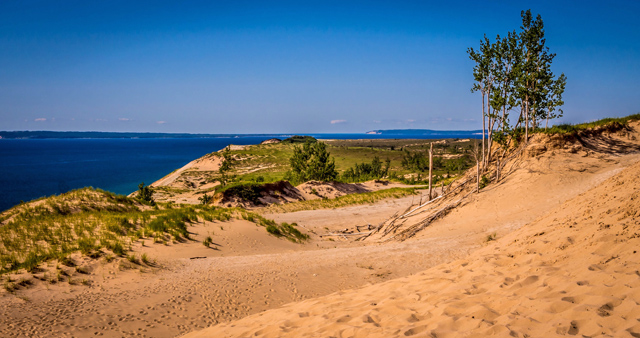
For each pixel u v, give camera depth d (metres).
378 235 21.17
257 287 10.33
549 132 22.36
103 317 7.68
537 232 6.89
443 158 110.75
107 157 196.75
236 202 35.66
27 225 14.98
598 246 4.55
